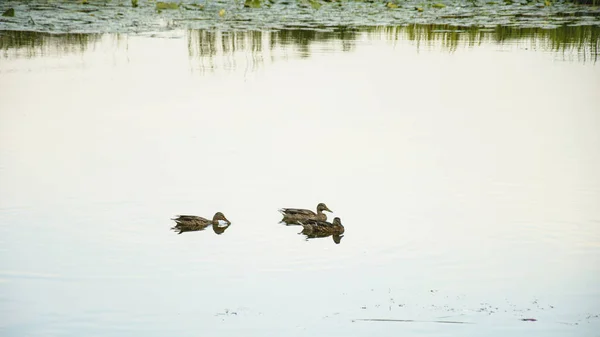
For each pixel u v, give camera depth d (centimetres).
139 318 1321
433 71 3262
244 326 1291
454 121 2561
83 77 3108
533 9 4984
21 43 3741
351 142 2331
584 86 3006
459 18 4603
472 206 1847
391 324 1292
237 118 2564
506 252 1591
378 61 3456
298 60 3466
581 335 1253
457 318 1312
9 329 1277
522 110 2695
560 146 2309
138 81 3050
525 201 1873
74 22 4234
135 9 4744
